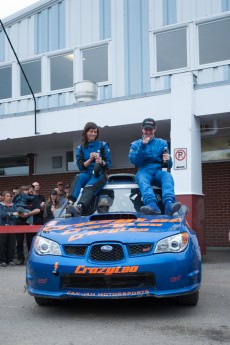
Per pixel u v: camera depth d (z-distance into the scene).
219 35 11.85
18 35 14.74
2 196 11.11
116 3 13.23
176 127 10.13
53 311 5.63
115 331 4.73
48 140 13.08
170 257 5.08
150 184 6.67
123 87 12.96
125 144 14.02
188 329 4.78
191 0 12.21
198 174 10.24
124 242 5.09
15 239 10.59
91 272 5.00
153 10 12.70
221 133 12.77
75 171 15.00
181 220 5.79
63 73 13.86
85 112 11.33
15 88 14.49
